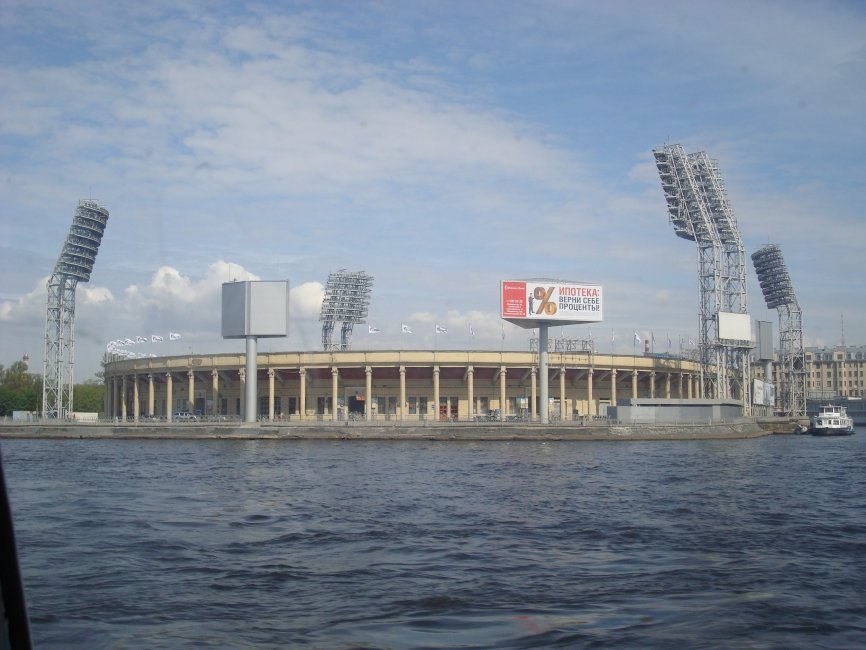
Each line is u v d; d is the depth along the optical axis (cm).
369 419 12012
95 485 4572
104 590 2022
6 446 9081
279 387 12875
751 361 17200
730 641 1581
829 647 1555
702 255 13950
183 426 10869
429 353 12119
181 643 1558
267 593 1997
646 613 1802
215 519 3241
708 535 2892
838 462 6794
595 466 6075
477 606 1867
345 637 1603
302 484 4656
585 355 12606
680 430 11050
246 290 11075
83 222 13212
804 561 2422
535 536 2858
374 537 2823
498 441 10250
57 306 13200
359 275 19338
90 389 19162
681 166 13975
